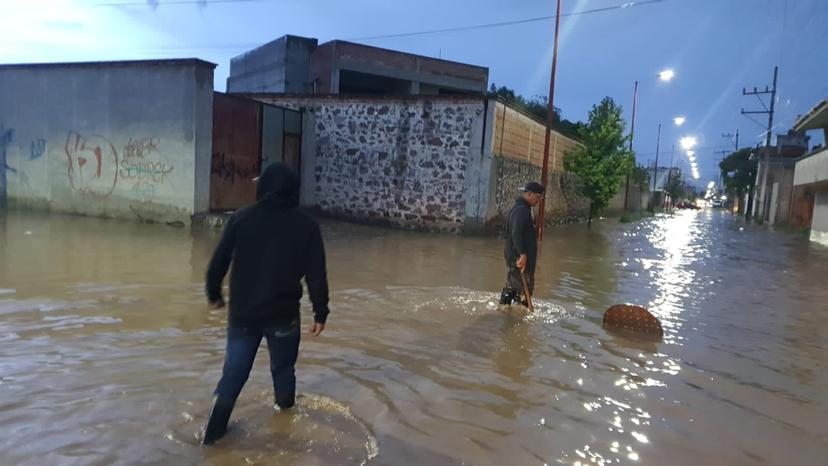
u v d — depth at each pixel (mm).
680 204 85750
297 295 3488
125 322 5531
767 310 8039
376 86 32125
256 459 3084
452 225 16328
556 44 16031
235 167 15430
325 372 4488
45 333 5082
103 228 12695
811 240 23172
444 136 16312
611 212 39906
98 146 14734
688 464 3354
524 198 6945
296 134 17891
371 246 12555
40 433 3260
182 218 13812
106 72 14438
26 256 8781
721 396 4500
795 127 26547
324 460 3113
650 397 4379
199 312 5992
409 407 3912
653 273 11219
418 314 6543
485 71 32469
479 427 3666
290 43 29094
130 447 3148
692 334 6434
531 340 5730
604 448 3486
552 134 21984
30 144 15641
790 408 4320
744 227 32656
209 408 3693
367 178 17469
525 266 6938
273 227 3361
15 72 15570
